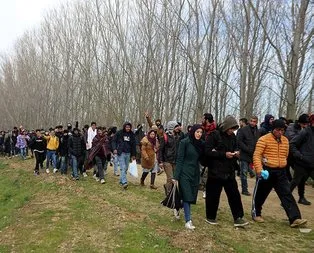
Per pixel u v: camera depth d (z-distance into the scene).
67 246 7.93
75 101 37.41
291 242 7.50
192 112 29.34
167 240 7.59
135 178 15.22
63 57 38.41
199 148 8.07
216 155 8.10
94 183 14.30
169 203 8.34
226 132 8.20
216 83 23.62
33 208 11.41
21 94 49.59
